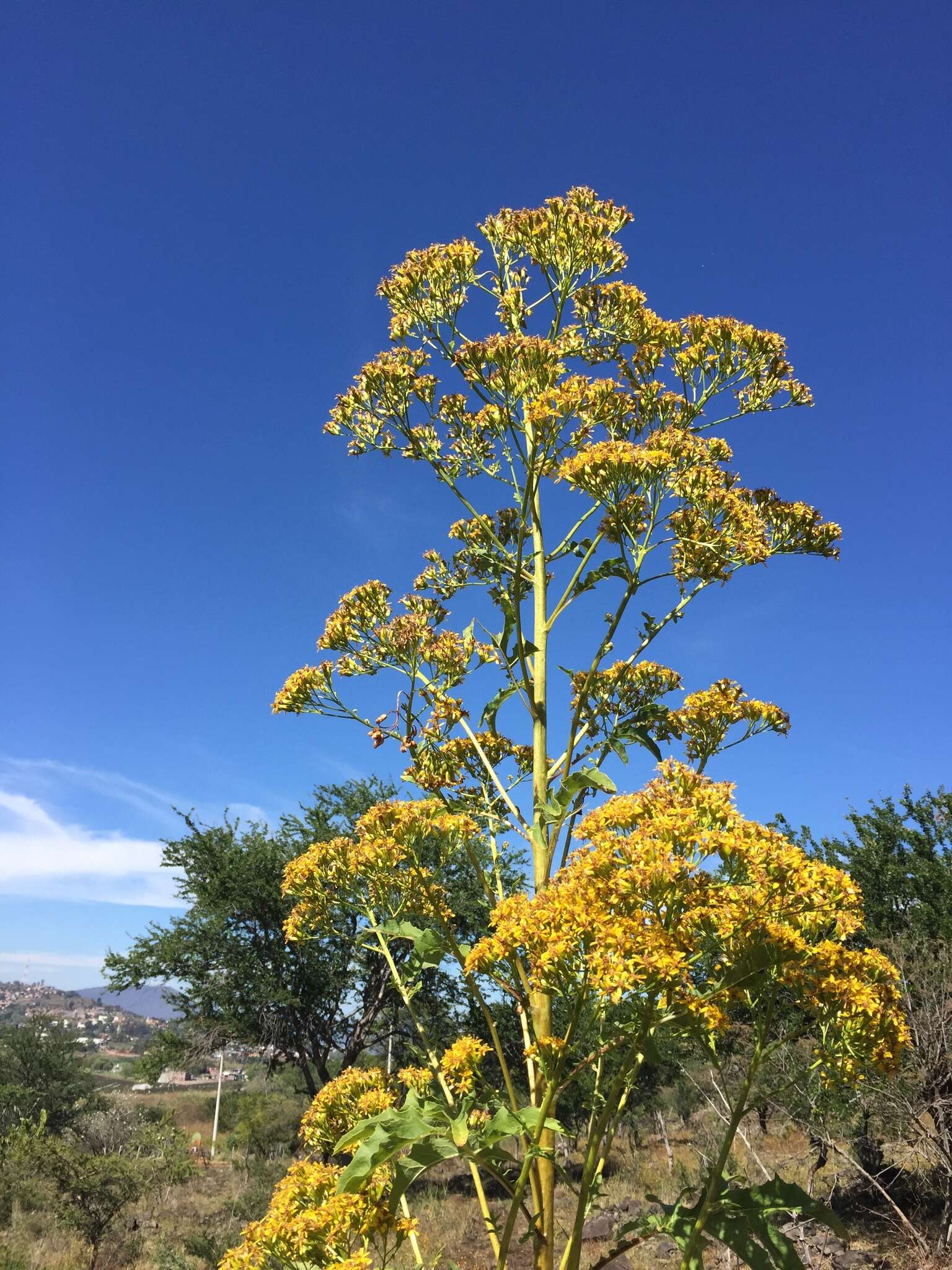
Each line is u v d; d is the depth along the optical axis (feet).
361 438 16.38
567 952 9.41
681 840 9.46
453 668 15.33
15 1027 114.52
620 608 14.37
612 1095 10.13
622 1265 38.58
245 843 72.64
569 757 14.10
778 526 15.56
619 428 16.29
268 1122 109.29
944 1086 35.88
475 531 16.43
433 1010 63.62
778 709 14.37
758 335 16.22
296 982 68.13
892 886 49.26
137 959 67.31
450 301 16.46
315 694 15.25
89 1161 53.01
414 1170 10.06
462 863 50.08
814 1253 33.78
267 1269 11.84
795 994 10.47
